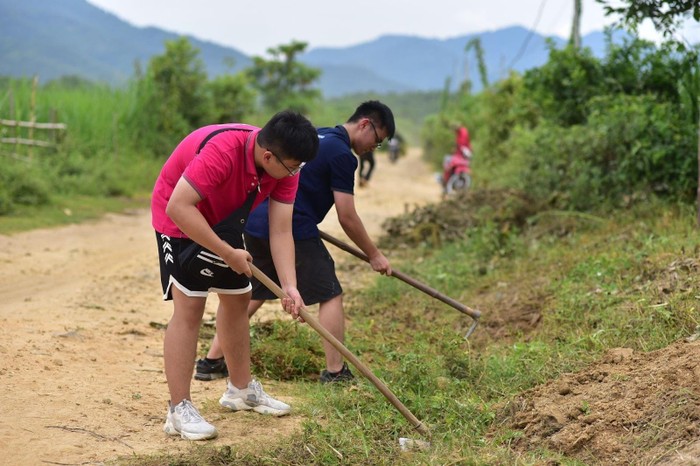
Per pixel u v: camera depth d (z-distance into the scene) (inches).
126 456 157.9
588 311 250.7
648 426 156.9
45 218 520.1
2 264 375.6
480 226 418.6
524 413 172.9
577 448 157.1
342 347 171.3
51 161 685.3
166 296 174.4
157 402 195.9
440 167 1466.5
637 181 380.2
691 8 306.2
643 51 428.1
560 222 379.2
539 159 438.6
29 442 163.2
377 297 323.9
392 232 455.2
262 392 190.1
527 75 473.7
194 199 159.9
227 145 161.0
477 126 1083.3
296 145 159.0
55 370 212.4
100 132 814.5
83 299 310.2
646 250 287.6
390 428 173.9
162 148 865.5
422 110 5103.3
